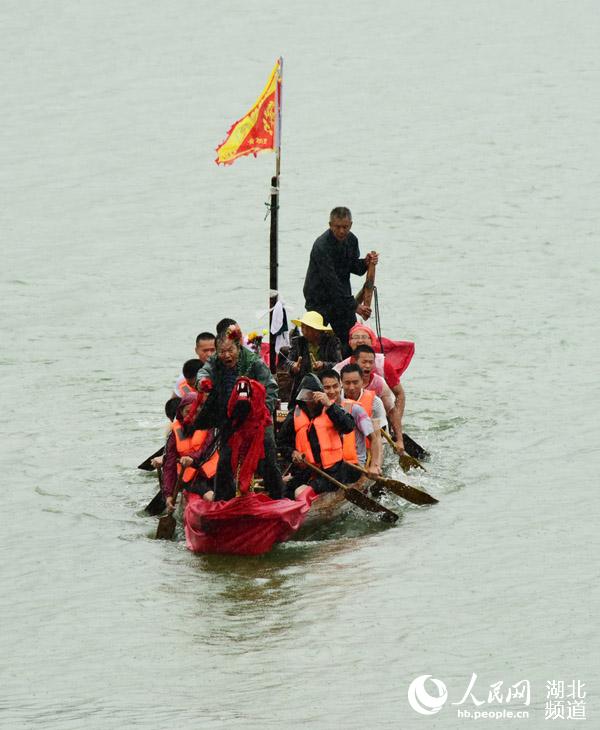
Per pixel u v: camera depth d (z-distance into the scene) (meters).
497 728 33.56
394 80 145.25
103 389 69.31
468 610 41.31
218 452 49.16
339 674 36.81
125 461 58.41
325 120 131.50
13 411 65.56
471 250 95.94
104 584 44.56
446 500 52.56
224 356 47.66
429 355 74.44
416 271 91.44
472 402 66.12
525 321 80.31
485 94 139.62
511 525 49.31
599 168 115.56
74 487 55.12
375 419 53.59
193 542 47.62
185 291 87.69
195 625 40.72
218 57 153.25
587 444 59.09
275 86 55.38
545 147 121.75
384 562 46.00
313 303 60.09
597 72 147.38
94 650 39.06
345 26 167.38
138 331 79.69
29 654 38.94
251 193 110.44
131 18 169.62
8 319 81.88
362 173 115.50
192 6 175.88
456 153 120.81
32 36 160.88
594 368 71.56
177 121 130.38
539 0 180.12
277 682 36.38
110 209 106.38
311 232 100.94
